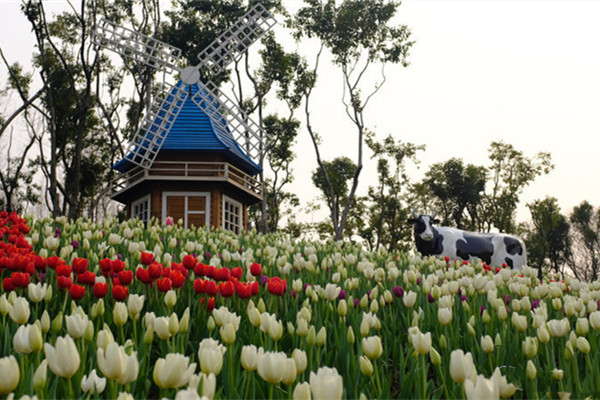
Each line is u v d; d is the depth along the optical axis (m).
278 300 6.97
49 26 46.06
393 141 63.72
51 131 44.12
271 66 50.91
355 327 5.84
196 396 2.33
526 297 6.70
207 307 5.88
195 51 47.41
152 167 31.88
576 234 85.62
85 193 54.34
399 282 9.21
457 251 26.16
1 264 6.58
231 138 34.56
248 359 3.73
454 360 3.41
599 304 8.70
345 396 4.25
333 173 67.50
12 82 49.22
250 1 48.69
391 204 68.94
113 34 33.06
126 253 9.84
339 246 14.82
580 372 5.65
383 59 50.59
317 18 49.28
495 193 71.62
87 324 4.23
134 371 3.04
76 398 3.76
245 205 36.28
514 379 5.14
